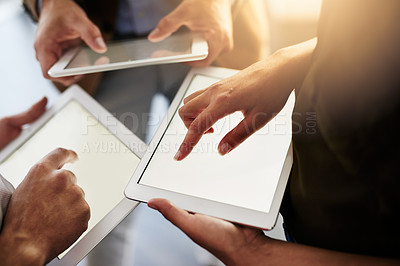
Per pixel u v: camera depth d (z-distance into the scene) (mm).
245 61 925
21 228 512
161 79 1038
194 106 576
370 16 322
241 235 524
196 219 515
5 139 810
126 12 931
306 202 495
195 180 602
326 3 380
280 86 565
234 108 547
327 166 437
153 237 959
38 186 548
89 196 629
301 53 585
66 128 713
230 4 879
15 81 1438
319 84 395
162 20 807
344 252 485
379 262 432
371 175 384
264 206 569
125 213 609
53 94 1388
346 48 349
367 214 419
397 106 333
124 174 648
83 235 596
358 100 354
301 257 485
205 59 778
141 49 767
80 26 807
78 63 751
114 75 1042
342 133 383
